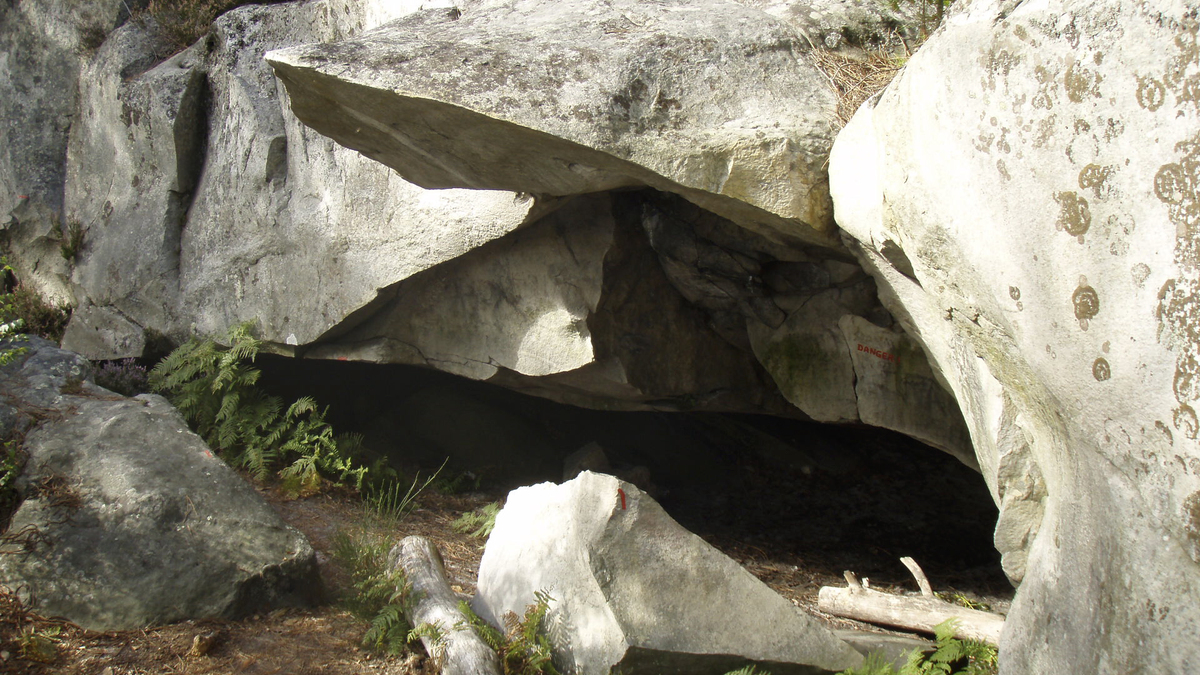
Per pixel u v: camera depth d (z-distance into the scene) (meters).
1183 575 2.25
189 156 7.90
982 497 8.79
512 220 5.88
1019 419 3.41
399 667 3.87
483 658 3.54
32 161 9.11
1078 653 2.67
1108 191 2.34
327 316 6.93
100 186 8.69
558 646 3.70
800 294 5.98
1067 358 2.59
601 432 9.38
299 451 6.72
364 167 6.68
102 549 4.10
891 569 7.34
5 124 9.15
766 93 4.59
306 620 4.22
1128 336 2.33
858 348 5.75
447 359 6.99
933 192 3.14
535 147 4.59
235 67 7.65
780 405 7.14
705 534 7.83
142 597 4.00
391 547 4.87
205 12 8.41
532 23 4.97
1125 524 2.48
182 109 7.76
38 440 4.64
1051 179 2.54
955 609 5.03
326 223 6.91
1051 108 2.52
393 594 4.20
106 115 8.49
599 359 6.51
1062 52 2.47
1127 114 2.27
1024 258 2.70
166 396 7.41
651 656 3.49
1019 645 3.06
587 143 4.35
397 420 8.66
